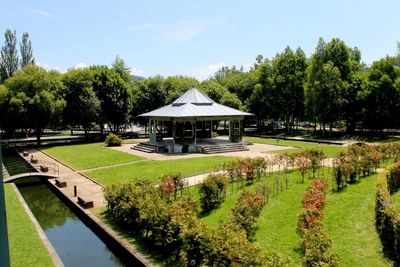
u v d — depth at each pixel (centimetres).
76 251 1479
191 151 3897
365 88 4844
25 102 4416
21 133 6512
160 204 1356
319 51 5266
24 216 1706
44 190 2542
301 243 1130
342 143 4341
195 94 4366
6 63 7156
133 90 6241
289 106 6331
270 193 1855
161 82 6309
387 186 1570
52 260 1194
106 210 1794
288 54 6225
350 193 1755
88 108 5166
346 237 1245
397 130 5603
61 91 5119
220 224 1402
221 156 3441
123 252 1327
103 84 5509
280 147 4169
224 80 9244
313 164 2214
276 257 879
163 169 2766
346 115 5178
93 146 4656
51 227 1788
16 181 2811
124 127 7850
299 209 1566
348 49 5256
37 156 3925
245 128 7662
